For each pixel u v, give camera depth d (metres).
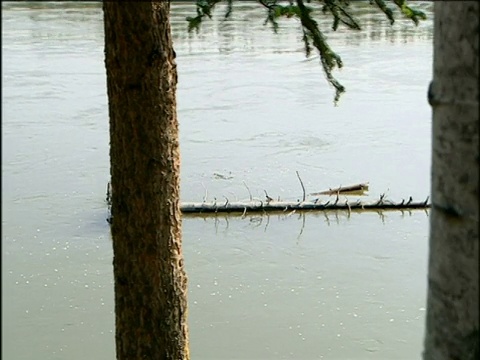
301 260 12.96
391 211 15.30
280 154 19.42
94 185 16.61
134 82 4.07
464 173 1.16
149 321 4.41
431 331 1.28
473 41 1.13
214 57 33.34
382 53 33.94
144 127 4.13
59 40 37.69
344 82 28.31
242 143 20.42
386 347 10.15
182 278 4.52
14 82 28.00
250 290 11.75
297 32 38.12
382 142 20.58
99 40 37.62
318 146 20.17
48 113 23.44
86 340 10.34
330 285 11.97
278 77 29.25
